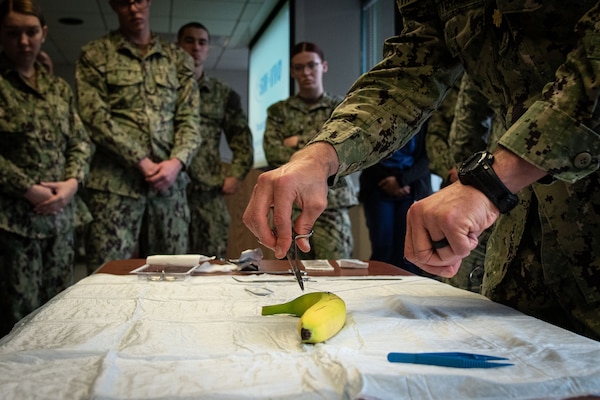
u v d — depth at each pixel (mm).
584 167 689
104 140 2332
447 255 708
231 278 1267
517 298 949
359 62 4406
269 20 5371
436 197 707
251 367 595
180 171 2543
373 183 2934
